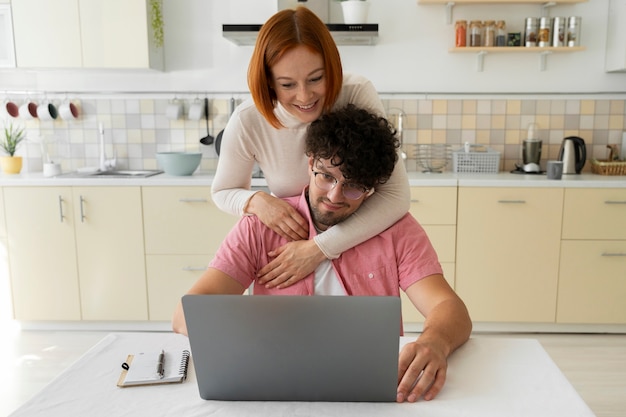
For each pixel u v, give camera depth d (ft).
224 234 9.43
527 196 9.17
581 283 9.34
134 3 9.77
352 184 3.72
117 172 10.77
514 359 3.50
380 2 10.62
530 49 10.11
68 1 9.78
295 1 10.07
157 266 9.57
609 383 7.73
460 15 10.61
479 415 2.83
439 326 3.51
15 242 9.61
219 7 10.74
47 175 10.11
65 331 9.95
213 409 2.89
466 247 9.33
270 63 3.94
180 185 9.37
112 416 2.83
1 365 8.50
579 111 10.80
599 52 10.64
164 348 3.68
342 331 2.75
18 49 9.89
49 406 2.93
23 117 10.87
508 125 10.86
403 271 4.26
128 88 10.99
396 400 2.95
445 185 9.20
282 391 2.93
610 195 9.11
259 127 4.88
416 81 10.82
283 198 4.91
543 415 2.82
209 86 10.95
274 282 4.28
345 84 4.55
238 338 2.80
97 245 9.55
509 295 9.41
